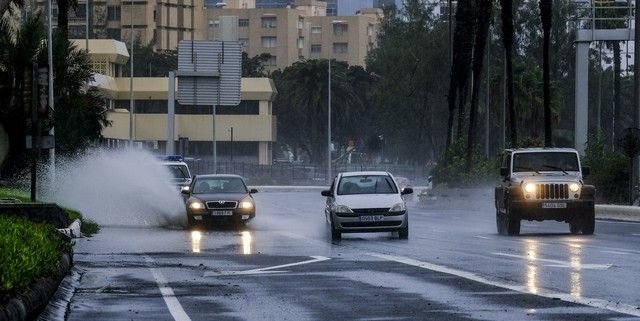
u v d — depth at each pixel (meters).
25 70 47.00
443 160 104.88
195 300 24.77
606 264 33.06
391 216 48.22
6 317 16.62
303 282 28.73
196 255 39.50
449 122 105.00
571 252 38.69
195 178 62.69
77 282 28.70
